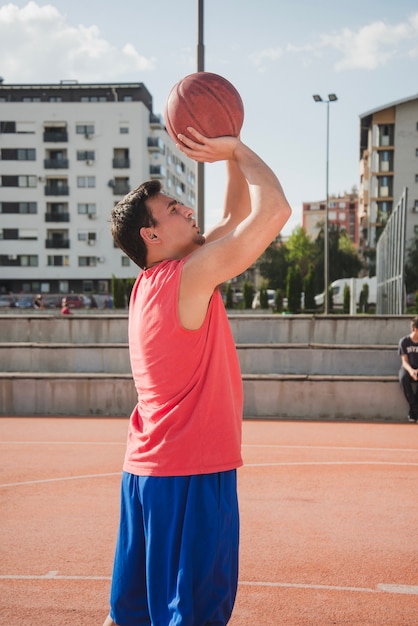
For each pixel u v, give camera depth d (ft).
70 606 11.51
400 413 35.12
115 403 36.91
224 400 6.70
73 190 227.81
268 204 6.40
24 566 13.56
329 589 12.25
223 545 6.44
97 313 123.75
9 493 19.75
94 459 24.85
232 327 57.16
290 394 35.91
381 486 20.56
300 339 56.54
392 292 67.82
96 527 16.31
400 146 237.04
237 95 7.52
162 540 6.43
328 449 26.81
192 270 6.47
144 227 7.10
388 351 44.62
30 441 28.76
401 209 59.47
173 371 6.55
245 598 11.81
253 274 283.18
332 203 459.73
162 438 6.58
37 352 46.09
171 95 7.50
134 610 6.80
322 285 241.14
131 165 227.40
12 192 227.20
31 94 237.04
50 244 227.61
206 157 7.27
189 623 6.08
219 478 6.60
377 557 14.06
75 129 226.99
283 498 19.08
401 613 11.16
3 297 180.45
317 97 122.93
